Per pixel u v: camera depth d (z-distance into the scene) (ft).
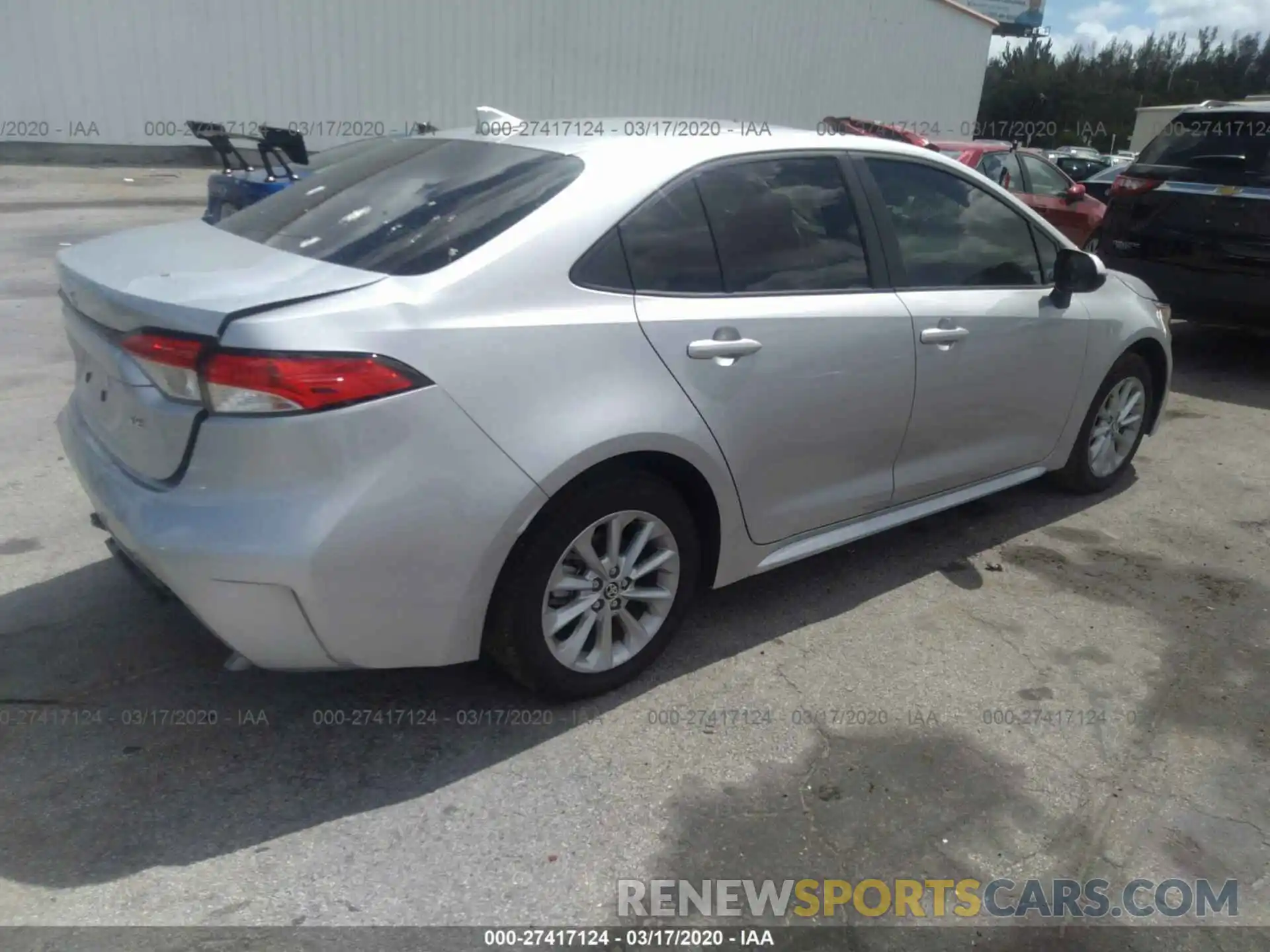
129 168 55.67
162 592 9.02
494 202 9.55
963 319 12.54
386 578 8.30
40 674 10.35
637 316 9.54
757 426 10.53
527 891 7.92
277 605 8.09
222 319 7.77
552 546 9.32
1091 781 9.52
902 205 12.29
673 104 73.97
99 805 8.58
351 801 8.78
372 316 8.16
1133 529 15.33
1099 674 11.34
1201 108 23.58
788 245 11.02
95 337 9.05
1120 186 24.41
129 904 7.59
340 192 10.75
